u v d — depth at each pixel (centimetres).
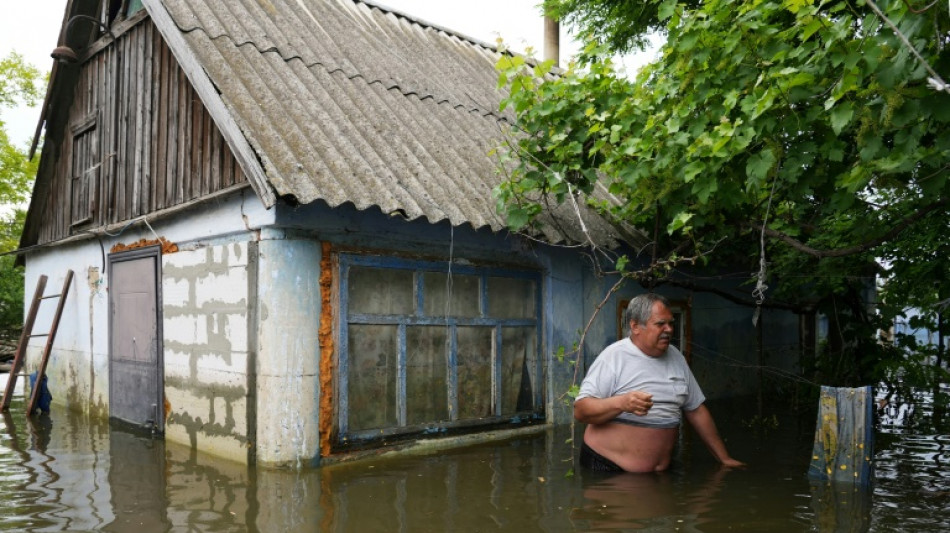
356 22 957
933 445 623
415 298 639
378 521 405
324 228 570
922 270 740
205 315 630
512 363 710
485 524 394
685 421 745
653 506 422
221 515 424
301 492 473
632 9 1105
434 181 645
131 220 759
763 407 860
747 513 406
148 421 721
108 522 414
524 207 627
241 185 572
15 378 938
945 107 340
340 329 582
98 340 852
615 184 616
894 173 401
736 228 637
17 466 568
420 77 866
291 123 607
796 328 1105
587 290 773
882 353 857
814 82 423
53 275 994
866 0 285
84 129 917
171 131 721
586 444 532
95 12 888
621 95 602
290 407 545
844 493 451
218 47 664
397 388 620
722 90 486
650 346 500
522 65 633
